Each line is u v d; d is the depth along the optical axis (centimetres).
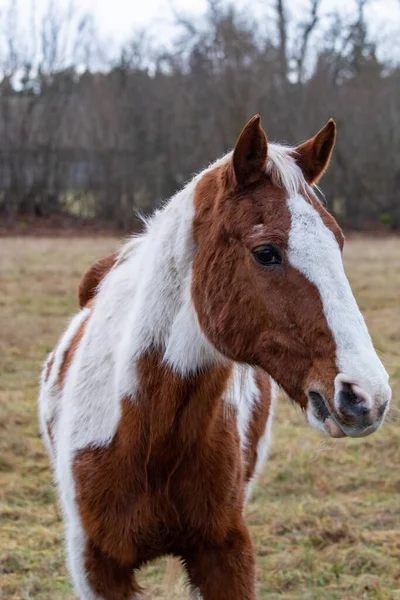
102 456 290
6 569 441
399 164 2906
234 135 2706
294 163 264
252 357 258
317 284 237
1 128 2938
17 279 1410
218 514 292
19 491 541
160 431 281
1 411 697
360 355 228
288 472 578
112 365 299
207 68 2827
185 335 276
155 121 2848
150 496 287
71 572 309
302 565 445
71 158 2912
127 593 300
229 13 2800
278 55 2823
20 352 912
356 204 2900
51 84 3028
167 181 2817
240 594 293
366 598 414
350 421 223
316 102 2788
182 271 281
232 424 299
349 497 545
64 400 327
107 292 326
